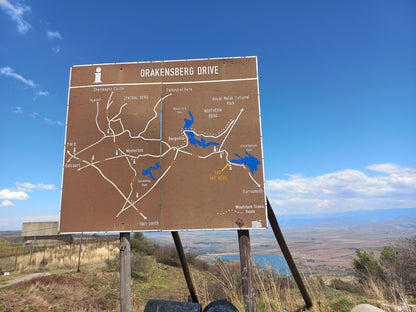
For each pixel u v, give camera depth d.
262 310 5.05
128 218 4.00
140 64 4.51
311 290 5.79
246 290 3.65
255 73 4.37
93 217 4.02
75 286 13.86
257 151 4.10
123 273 3.90
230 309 3.82
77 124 4.33
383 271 9.54
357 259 11.34
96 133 4.29
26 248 25.39
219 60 4.45
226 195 3.99
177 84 4.40
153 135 4.25
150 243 30.62
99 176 4.16
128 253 4.00
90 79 4.48
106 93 4.42
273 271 5.22
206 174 4.07
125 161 4.19
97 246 28.70
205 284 6.64
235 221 3.89
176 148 4.19
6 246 25.47
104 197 4.09
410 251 9.72
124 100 4.39
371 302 5.02
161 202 4.03
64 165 4.20
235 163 4.08
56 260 19.73
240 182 4.02
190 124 4.25
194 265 17.23
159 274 21.64
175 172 4.11
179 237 4.62
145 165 4.16
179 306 4.02
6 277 14.72
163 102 4.35
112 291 14.91
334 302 5.19
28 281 13.15
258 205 3.92
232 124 4.21
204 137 4.20
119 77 4.47
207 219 3.93
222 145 4.15
